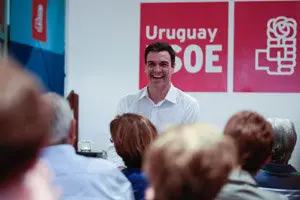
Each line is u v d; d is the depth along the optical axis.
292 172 1.85
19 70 0.66
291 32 4.10
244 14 4.14
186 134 0.92
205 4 4.18
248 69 4.14
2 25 3.38
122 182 1.72
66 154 1.63
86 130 4.30
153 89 3.32
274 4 4.11
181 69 4.21
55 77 4.11
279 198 1.42
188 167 0.87
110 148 3.01
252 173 1.54
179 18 4.20
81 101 4.30
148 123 2.00
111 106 4.27
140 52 4.24
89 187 1.62
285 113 4.12
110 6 4.26
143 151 1.94
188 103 3.38
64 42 4.30
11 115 0.63
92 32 4.28
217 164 0.88
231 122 1.56
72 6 4.29
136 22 4.25
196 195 0.88
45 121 0.68
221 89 4.18
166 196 0.89
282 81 4.12
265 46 4.13
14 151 0.65
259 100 4.14
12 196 0.68
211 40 4.17
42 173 0.73
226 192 1.37
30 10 3.72
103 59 4.27
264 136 1.51
